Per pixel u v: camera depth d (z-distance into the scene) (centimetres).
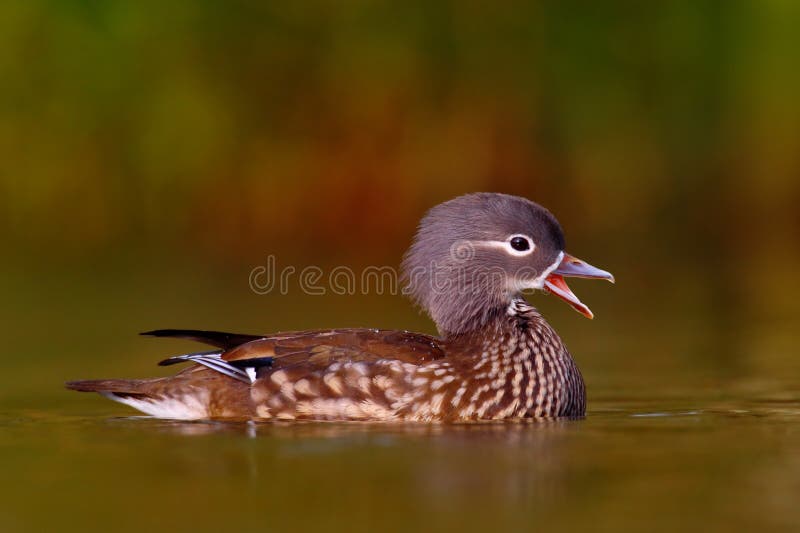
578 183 2281
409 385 1027
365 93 2200
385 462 815
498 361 1059
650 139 2322
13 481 778
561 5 2255
